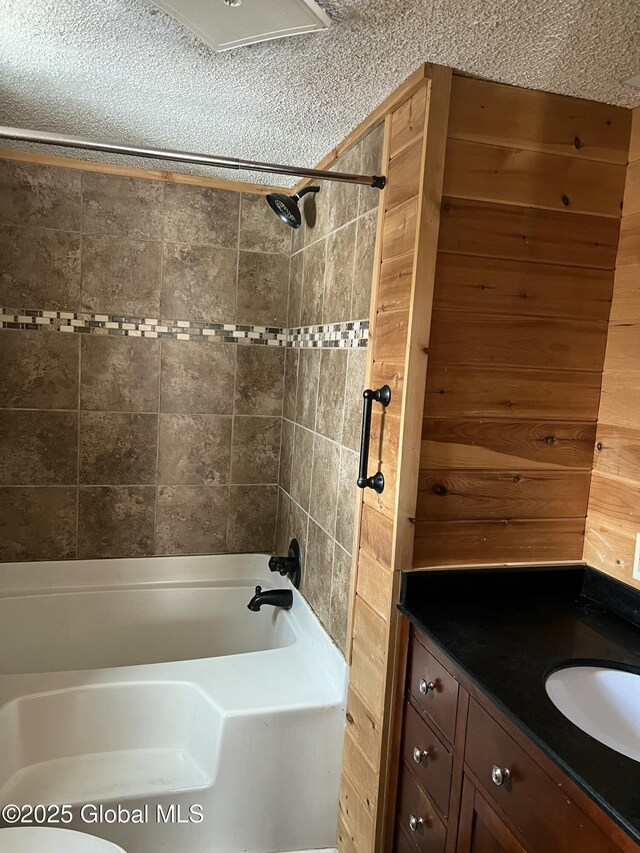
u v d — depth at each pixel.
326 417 2.23
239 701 1.92
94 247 2.55
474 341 1.60
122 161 2.47
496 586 1.67
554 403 1.68
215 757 1.87
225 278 2.71
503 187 1.56
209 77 1.63
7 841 1.36
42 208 2.48
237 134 2.06
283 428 2.83
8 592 2.59
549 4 1.18
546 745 1.05
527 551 1.71
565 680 1.33
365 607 1.82
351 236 2.03
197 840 1.87
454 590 1.64
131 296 2.61
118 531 2.72
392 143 1.70
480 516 1.66
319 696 1.98
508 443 1.66
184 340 2.69
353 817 1.85
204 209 2.65
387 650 1.65
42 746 1.94
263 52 1.46
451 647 1.39
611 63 1.41
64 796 1.79
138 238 2.59
